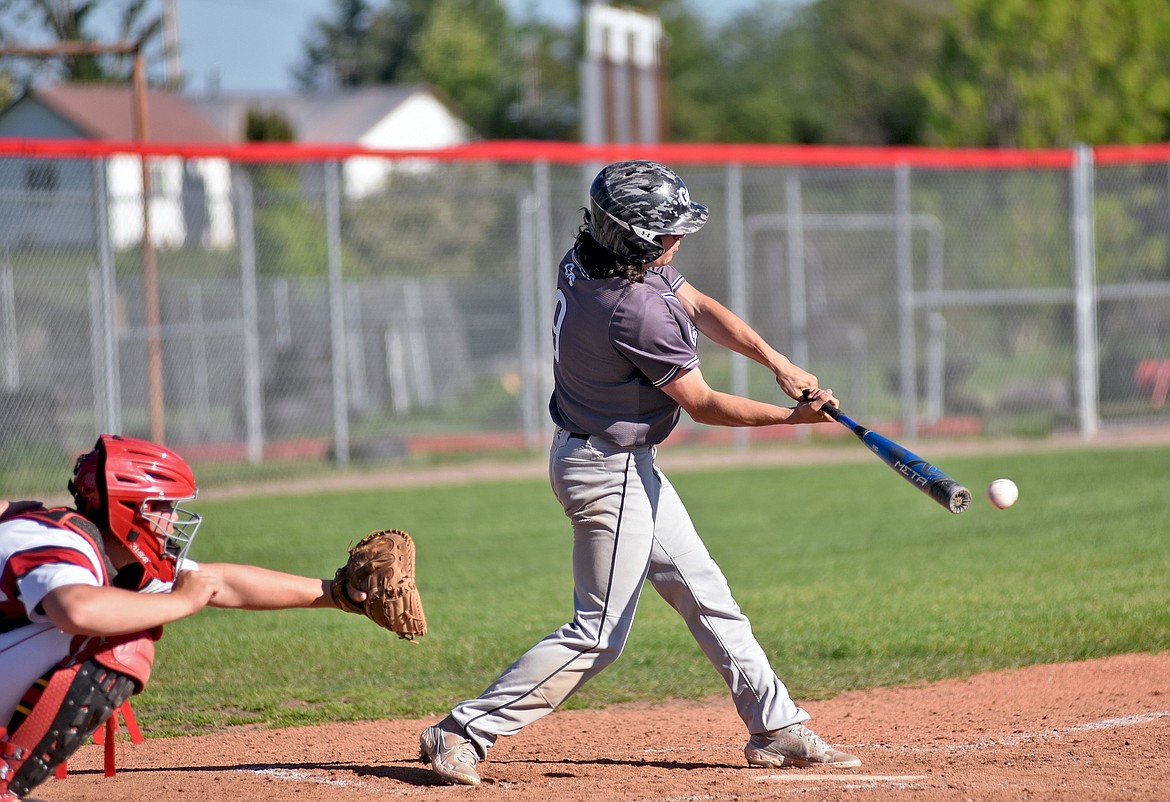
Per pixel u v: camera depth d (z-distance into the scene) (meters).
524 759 16.83
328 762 16.75
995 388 64.19
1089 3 82.56
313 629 27.03
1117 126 82.69
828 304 65.62
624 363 14.34
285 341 63.59
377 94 160.62
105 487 12.61
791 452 55.69
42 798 14.60
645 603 29.05
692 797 14.05
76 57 75.19
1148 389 60.81
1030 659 21.98
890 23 177.25
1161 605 24.92
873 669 22.03
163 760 17.23
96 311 53.53
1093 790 13.80
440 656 23.84
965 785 14.20
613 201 13.98
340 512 42.69
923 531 36.38
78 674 12.37
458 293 70.56
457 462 54.75
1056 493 41.34
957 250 74.62
